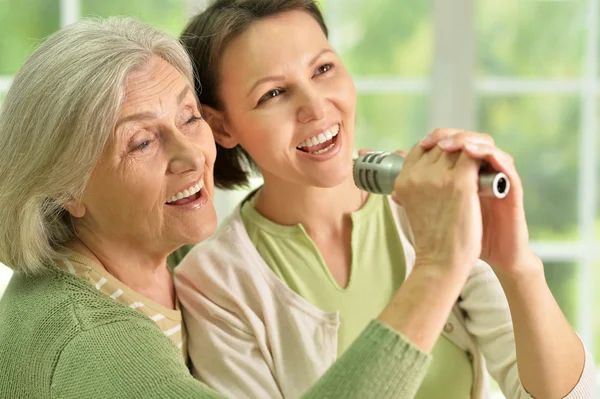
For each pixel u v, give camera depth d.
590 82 3.32
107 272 1.42
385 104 3.25
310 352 1.48
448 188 1.08
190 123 1.40
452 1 3.17
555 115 3.35
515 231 1.22
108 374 1.15
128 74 1.31
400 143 3.26
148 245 1.42
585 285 3.37
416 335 1.05
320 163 1.47
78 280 1.35
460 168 1.08
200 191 1.42
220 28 1.47
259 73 1.45
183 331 1.55
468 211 1.07
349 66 3.25
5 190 1.35
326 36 1.55
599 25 3.30
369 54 3.24
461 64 3.20
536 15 3.31
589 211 3.36
